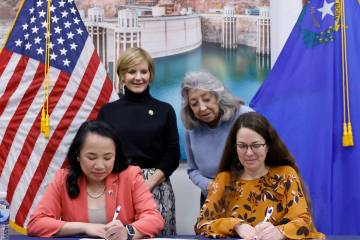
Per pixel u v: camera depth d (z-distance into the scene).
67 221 2.39
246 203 2.40
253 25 3.79
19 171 3.41
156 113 3.13
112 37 3.79
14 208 3.40
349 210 3.28
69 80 3.48
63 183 2.43
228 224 2.28
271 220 2.34
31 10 3.55
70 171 2.43
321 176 3.29
